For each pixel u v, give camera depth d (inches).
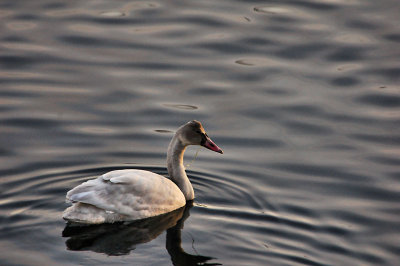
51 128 722.2
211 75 835.4
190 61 860.6
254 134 733.9
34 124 727.7
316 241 547.2
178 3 994.1
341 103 787.4
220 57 872.3
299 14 970.1
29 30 903.7
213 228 563.2
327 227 571.2
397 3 991.0
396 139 723.4
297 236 553.9
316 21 951.0
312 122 754.2
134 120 746.8
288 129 743.1
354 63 863.7
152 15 962.1
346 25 940.0
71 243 524.1
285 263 511.8
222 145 715.4
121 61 852.6
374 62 863.7
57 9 965.2
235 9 984.9
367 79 832.3
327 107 779.4
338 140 723.4
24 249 512.7
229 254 523.5
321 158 690.8
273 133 735.7
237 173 666.2
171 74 834.2
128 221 564.7
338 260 521.0
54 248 515.8
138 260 508.1
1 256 501.0
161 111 764.0
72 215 546.3
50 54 856.3
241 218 581.9
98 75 823.1
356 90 812.0
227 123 750.5
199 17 959.6
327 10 980.6
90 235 538.0
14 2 979.3
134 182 568.7
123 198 559.2
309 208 602.5
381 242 553.6
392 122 753.6
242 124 750.5
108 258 507.5
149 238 543.2
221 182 650.2
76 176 641.6
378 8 983.0
